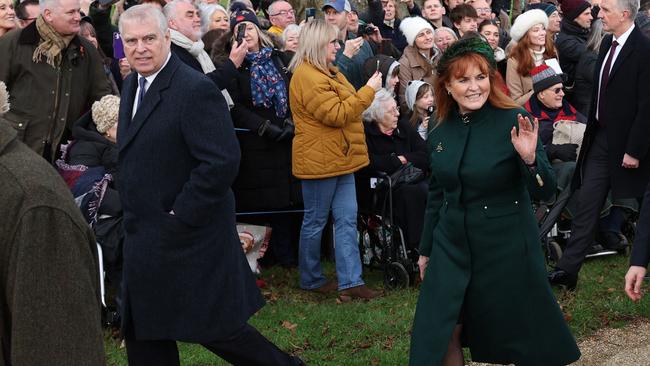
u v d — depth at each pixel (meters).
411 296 6.00
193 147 3.65
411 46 7.52
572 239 6.00
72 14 5.66
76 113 5.83
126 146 3.72
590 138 5.98
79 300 2.30
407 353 4.88
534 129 3.57
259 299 4.05
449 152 3.82
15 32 5.71
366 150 6.08
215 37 6.53
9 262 2.27
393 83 6.87
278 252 6.89
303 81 5.83
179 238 3.67
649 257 3.77
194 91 3.65
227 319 3.80
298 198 6.36
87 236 2.38
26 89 5.66
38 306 2.24
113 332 5.25
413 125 6.90
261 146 6.20
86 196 5.20
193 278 3.71
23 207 2.26
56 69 5.70
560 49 8.35
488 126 3.78
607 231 7.09
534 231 3.83
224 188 3.66
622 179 5.81
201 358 4.83
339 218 6.02
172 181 3.70
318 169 5.88
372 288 6.37
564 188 6.66
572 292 6.05
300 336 5.21
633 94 5.72
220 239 3.78
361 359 4.82
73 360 2.27
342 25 7.43
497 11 11.09
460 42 3.75
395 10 9.02
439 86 3.85
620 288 6.20
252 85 6.13
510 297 3.80
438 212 4.03
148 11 3.70
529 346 3.82
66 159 5.54
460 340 3.97
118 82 6.68
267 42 6.30
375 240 6.59
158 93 3.69
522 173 3.69
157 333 3.76
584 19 8.32
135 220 3.73
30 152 2.38
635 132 5.69
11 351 2.29
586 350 5.02
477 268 3.81
